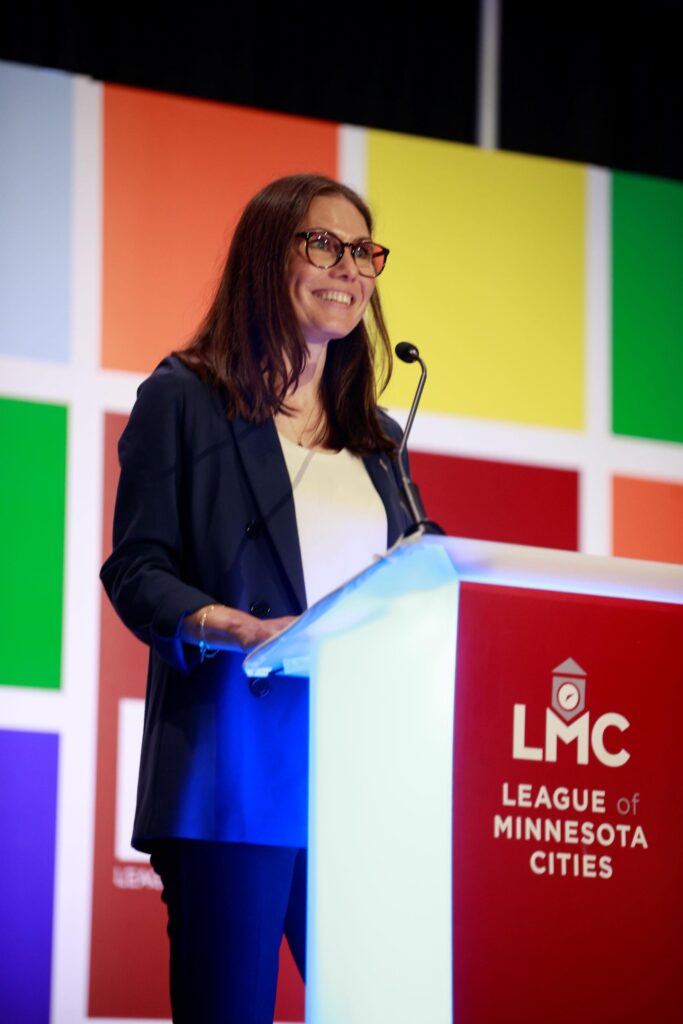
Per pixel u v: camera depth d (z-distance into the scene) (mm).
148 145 12023
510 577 5230
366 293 7027
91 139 11875
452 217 12906
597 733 5289
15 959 10602
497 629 5227
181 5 13469
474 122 14352
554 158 14664
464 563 5160
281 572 6395
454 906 5051
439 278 12750
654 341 13336
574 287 13141
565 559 5297
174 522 6457
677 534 13031
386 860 5078
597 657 5324
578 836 5211
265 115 12406
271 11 13852
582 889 5188
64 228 11680
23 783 10828
